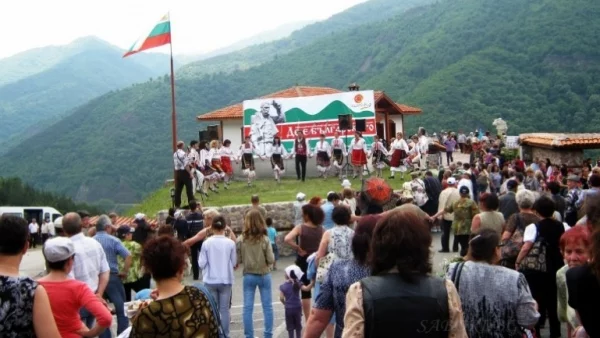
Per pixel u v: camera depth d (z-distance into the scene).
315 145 30.91
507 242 9.16
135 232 14.07
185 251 5.17
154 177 137.38
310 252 9.98
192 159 26.19
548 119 89.88
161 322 4.82
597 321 4.58
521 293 5.57
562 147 31.61
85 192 137.62
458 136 49.16
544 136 34.53
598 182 11.74
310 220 10.08
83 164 145.25
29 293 4.64
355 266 5.94
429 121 92.44
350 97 30.80
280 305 13.34
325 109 30.92
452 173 23.00
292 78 169.00
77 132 158.50
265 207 21.14
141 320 4.84
